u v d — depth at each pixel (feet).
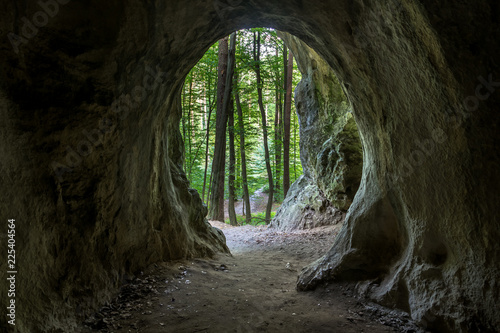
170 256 18.13
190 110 63.05
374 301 12.17
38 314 8.94
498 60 7.23
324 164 34.55
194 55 17.08
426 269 10.68
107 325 10.65
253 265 21.70
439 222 10.19
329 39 13.55
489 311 8.41
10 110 8.45
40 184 9.55
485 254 8.59
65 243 10.59
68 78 9.75
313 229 33.91
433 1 7.64
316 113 37.11
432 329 9.86
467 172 8.71
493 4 6.87
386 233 13.53
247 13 15.14
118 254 13.83
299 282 15.29
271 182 53.83
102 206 12.28
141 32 11.21
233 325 10.98
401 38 9.52
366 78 12.78
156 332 10.34
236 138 64.18
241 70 53.01
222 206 50.16
